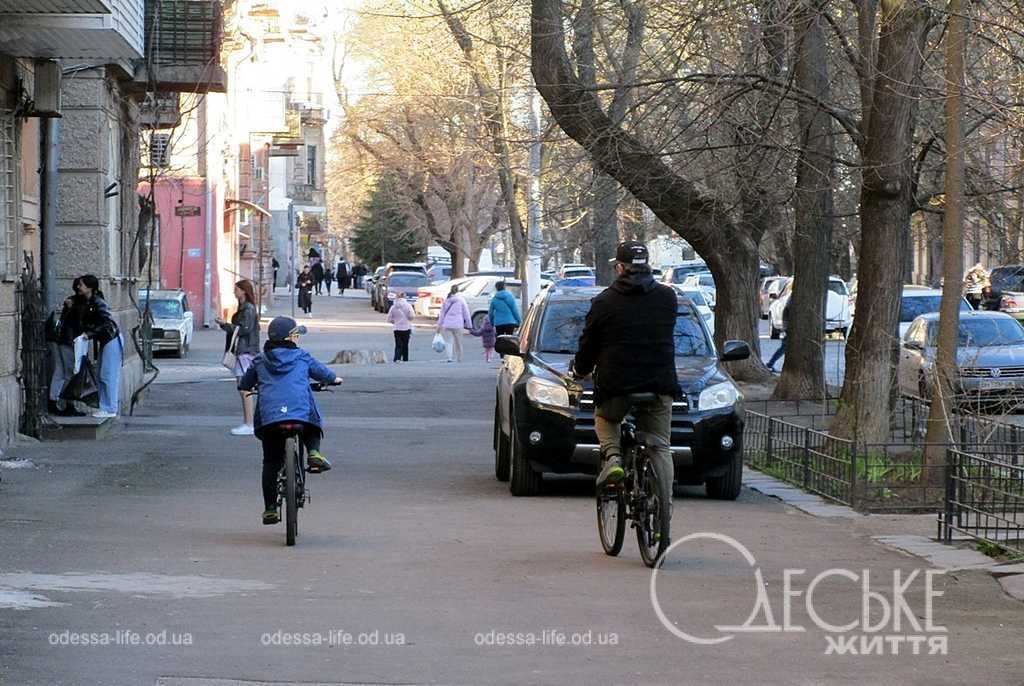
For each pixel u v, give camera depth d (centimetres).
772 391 4312
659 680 1150
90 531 1931
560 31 3300
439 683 1132
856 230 4688
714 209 3762
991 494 1909
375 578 1606
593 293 2633
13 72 2934
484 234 10862
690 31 2852
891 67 2641
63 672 1144
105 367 3219
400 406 4262
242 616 1377
